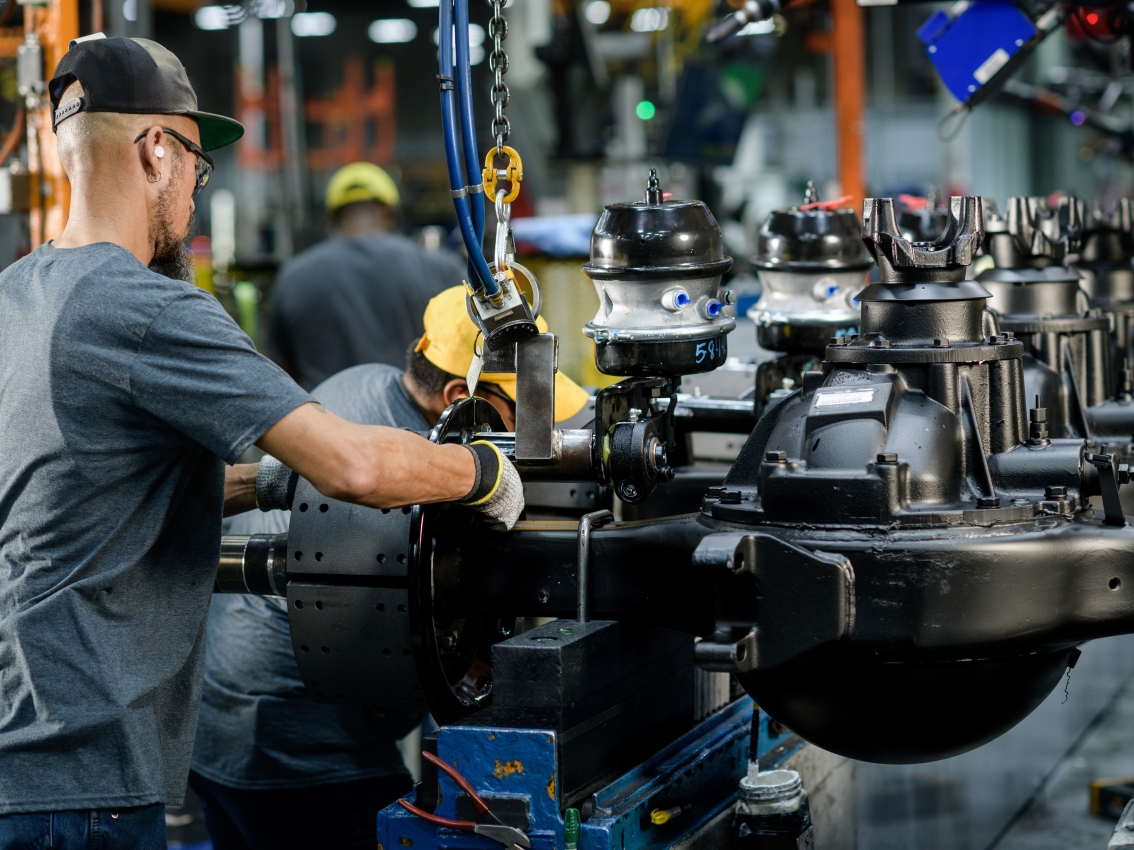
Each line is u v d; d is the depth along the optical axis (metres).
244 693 2.45
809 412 1.66
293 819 2.49
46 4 3.50
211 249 7.82
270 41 11.70
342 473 1.60
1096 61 9.45
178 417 1.62
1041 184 17.02
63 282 1.66
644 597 1.77
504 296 1.83
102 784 1.66
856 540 1.53
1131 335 3.25
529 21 7.08
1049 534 1.56
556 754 1.65
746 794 1.92
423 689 1.84
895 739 1.68
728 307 1.96
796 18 9.16
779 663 1.53
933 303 1.71
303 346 4.67
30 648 1.65
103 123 1.72
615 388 1.89
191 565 1.77
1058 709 3.81
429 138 16.69
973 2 3.53
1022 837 3.29
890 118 16.45
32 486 1.67
